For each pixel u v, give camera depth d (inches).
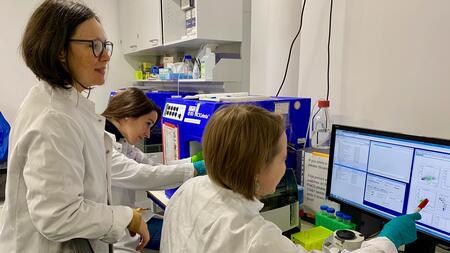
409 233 36.8
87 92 49.0
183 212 35.1
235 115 30.7
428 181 37.9
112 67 140.9
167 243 36.4
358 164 45.8
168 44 99.4
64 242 36.7
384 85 59.1
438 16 50.5
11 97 127.6
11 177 35.8
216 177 32.2
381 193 43.1
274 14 78.3
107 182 44.7
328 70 69.2
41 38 33.5
